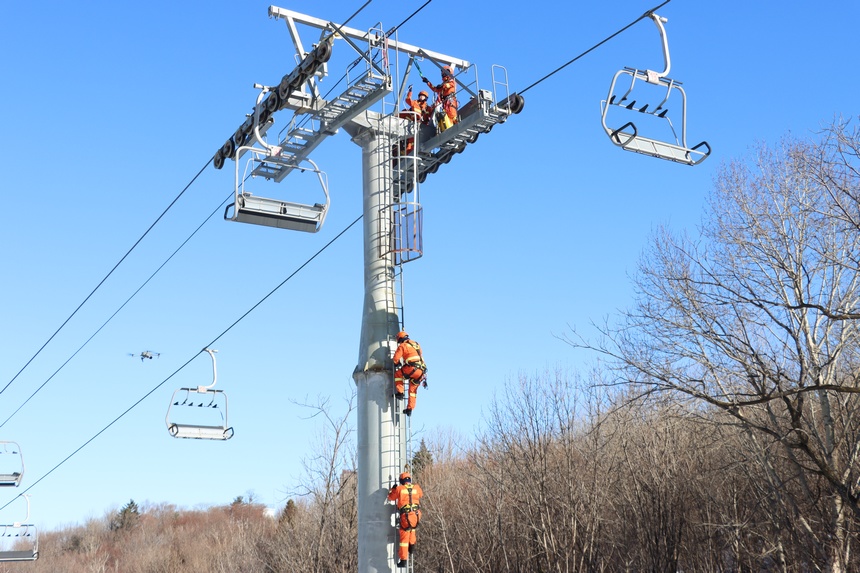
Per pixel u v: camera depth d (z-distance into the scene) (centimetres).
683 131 1420
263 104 1789
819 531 2789
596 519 3269
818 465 2361
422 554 3912
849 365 2764
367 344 1772
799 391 2169
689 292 2695
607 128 1361
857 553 2698
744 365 2409
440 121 1956
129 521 11062
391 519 1689
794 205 2805
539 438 3541
